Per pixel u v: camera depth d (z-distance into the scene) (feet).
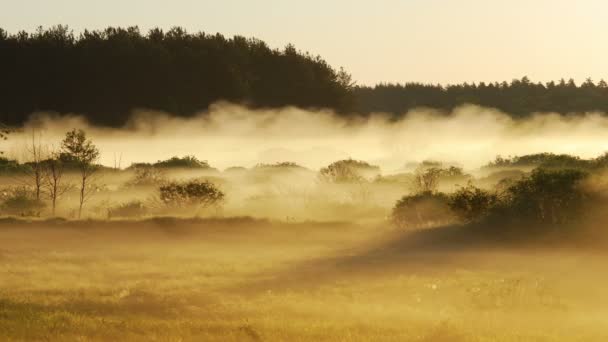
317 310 93.56
